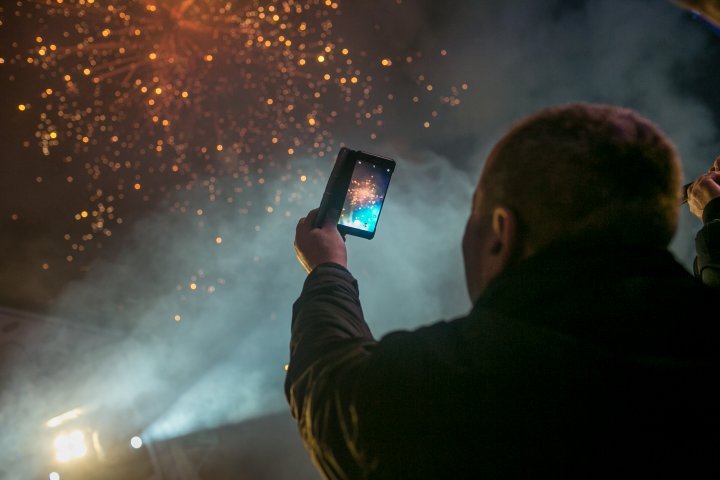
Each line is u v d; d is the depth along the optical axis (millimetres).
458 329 867
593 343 779
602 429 749
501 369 784
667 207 865
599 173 841
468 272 952
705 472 737
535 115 928
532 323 806
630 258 830
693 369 763
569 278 821
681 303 804
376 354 859
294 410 960
